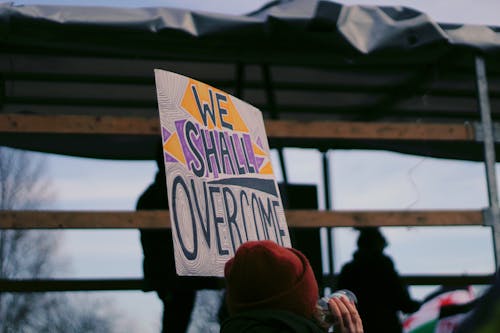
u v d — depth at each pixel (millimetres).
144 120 3672
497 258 3834
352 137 3922
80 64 4590
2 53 4293
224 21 3654
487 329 381
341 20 3775
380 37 3852
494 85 4844
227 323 1169
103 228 3504
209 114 2035
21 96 5012
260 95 5336
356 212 3830
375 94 5324
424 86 4957
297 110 5586
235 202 2014
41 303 8195
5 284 4559
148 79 4879
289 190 5891
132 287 4703
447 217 3863
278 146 5758
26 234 10641
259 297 1173
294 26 3691
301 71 4902
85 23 3502
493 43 3986
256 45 3816
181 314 4238
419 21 3857
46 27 3475
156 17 3588
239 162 2107
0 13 3410
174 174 1796
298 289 1176
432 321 2336
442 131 3973
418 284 5074
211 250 1841
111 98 5168
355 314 1294
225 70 4883
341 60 3967
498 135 4035
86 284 4680
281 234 2209
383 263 4852
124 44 3691
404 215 3865
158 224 3557
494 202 3912
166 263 4297
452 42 3893
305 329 1112
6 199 11914
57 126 3570
